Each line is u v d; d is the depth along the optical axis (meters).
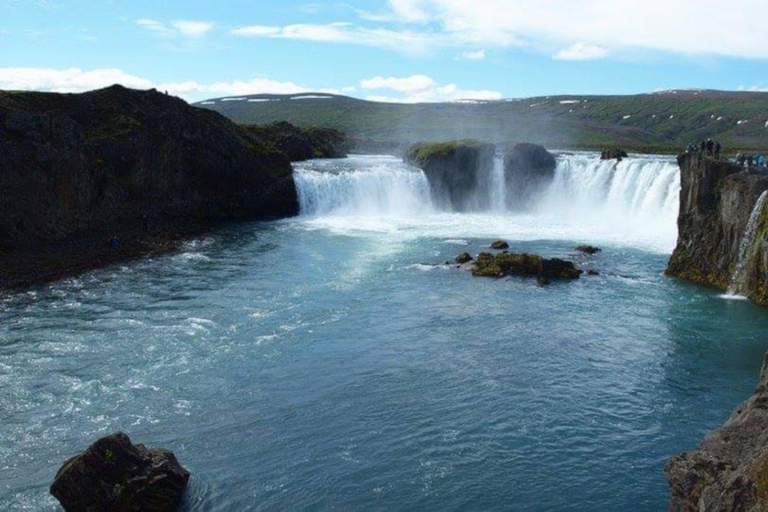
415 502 24.06
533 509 23.70
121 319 43.03
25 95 70.56
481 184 97.69
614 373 35.00
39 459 26.42
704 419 30.02
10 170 58.19
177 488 23.75
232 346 38.56
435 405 31.28
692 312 45.16
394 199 96.69
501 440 28.14
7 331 40.31
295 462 26.50
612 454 27.09
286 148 122.88
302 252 64.81
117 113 77.19
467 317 44.06
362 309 45.75
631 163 85.00
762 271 47.16
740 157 55.84
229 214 86.88
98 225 69.06
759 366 35.91
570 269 54.84
